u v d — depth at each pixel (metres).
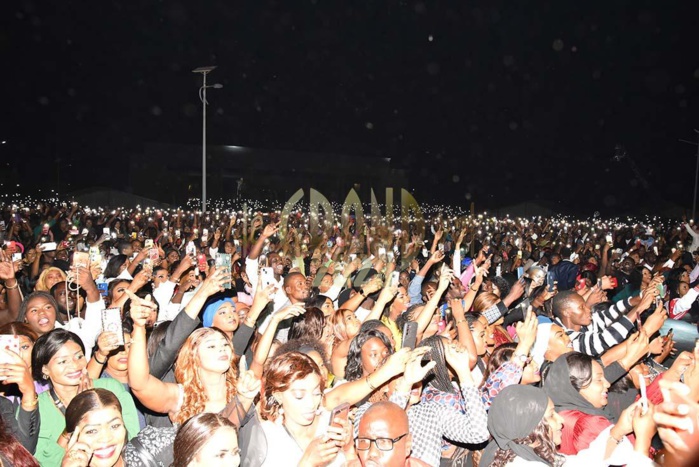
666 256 13.19
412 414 3.97
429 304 5.37
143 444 3.35
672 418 1.77
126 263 8.70
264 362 4.16
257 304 4.62
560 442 3.45
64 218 17.58
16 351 3.35
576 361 3.97
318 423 3.38
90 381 3.97
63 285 5.98
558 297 6.21
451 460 4.27
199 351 3.71
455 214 57.25
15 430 3.33
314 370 3.29
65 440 3.31
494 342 6.12
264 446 3.20
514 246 20.48
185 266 7.13
